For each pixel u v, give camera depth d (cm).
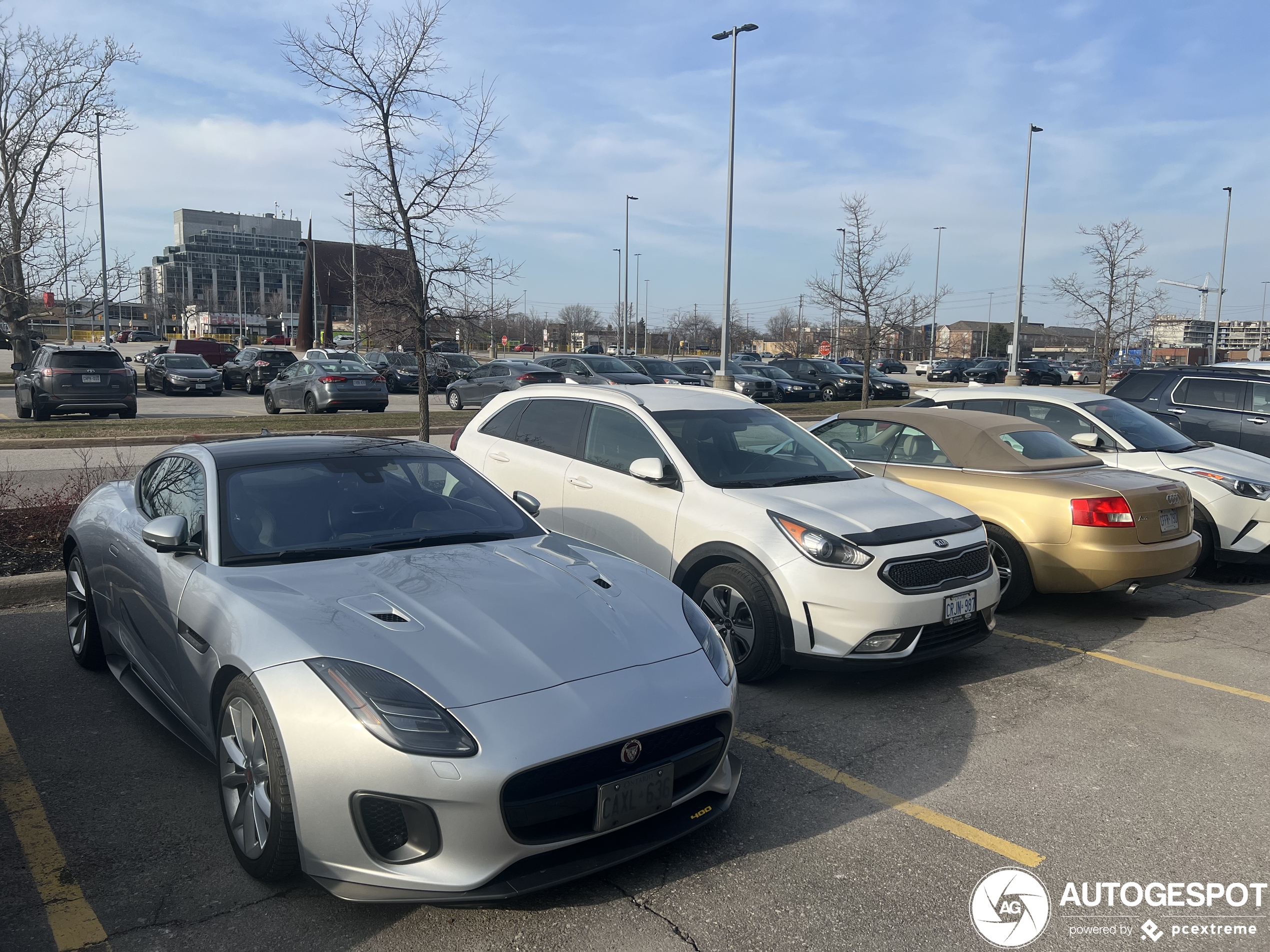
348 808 273
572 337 9738
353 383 2228
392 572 353
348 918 291
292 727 281
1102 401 870
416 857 274
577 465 613
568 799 281
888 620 472
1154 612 695
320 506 397
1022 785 396
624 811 291
